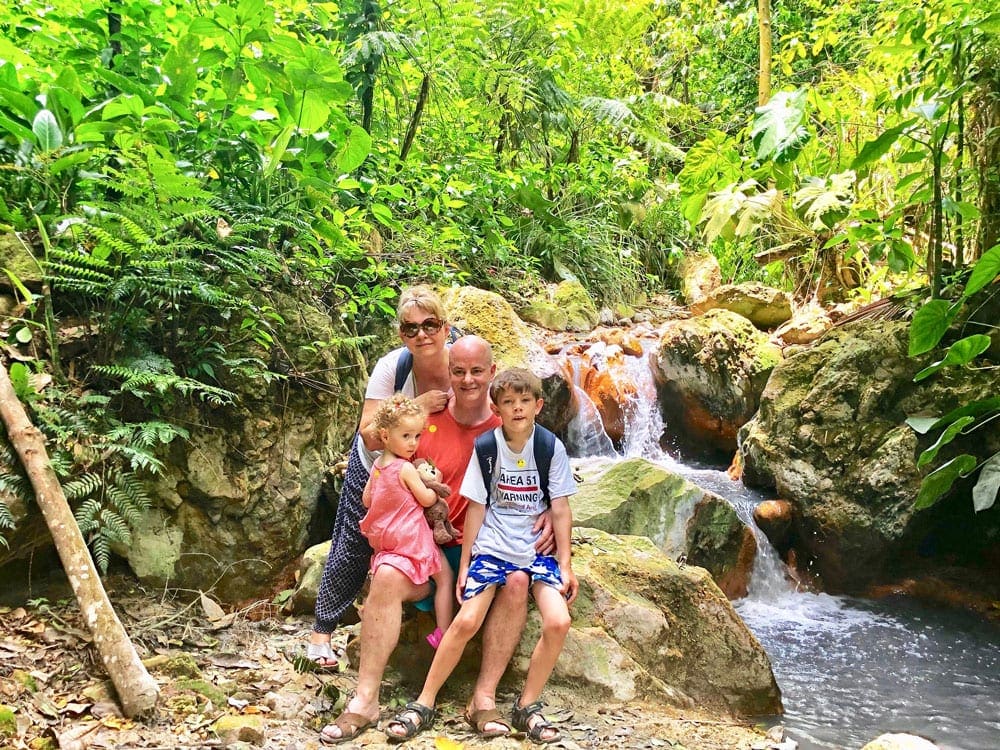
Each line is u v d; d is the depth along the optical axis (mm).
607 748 2850
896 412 5410
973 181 5719
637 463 5027
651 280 9422
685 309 9000
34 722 2723
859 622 4914
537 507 3074
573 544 3773
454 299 6094
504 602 2980
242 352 4336
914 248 6957
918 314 4301
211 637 3678
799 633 4703
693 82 13070
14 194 4098
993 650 4469
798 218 7602
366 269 5594
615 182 9875
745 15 11648
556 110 9242
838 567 5453
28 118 4129
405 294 3277
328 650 3393
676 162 11984
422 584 3053
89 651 3182
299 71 4488
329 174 5109
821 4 11086
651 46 12789
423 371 3309
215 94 4984
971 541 5395
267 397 4379
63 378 3799
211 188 4820
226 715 2928
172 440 4027
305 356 4594
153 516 3951
